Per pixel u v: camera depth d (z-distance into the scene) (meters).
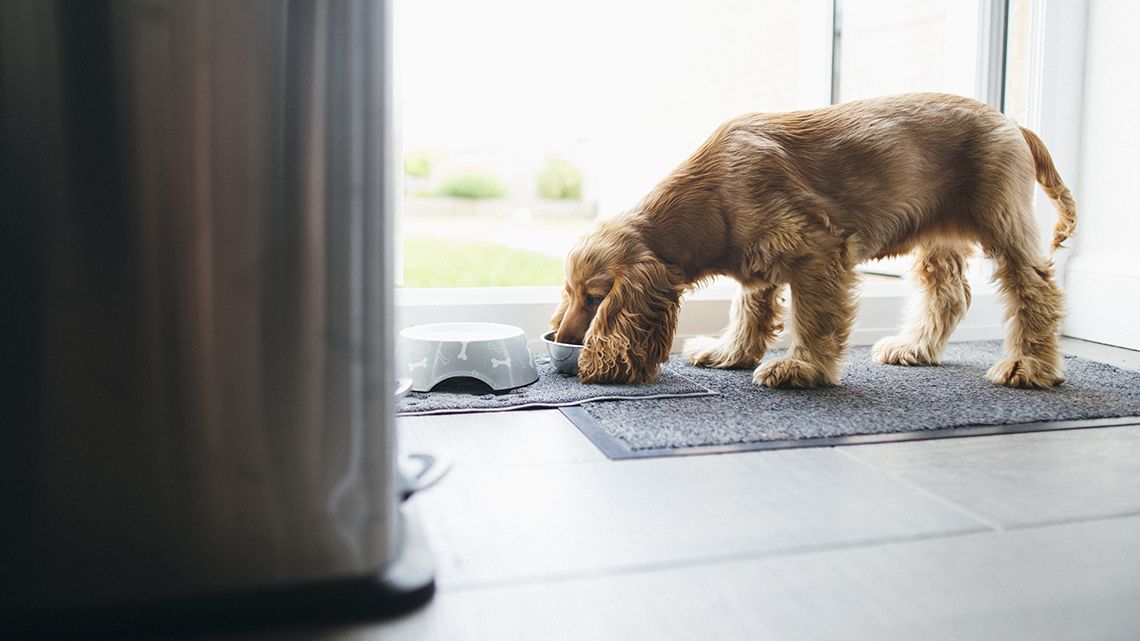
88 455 0.65
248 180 0.65
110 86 0.61
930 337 1.88
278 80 0.65
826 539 0.88
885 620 0.71
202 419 0.66
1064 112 2.23
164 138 0.63
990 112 1.65
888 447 1.23
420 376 1.58
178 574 0.68
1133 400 1.51
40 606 0.66
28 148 0.61
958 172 1.63
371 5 0.67
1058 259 2.28
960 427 1.33
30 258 0.62
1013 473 1.11
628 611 0.72
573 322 1.71
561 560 0.83
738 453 1.19
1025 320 1.64
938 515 0.95
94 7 0.61
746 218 1.57
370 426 0.72
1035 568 0.81
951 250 1.85
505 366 1.58
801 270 1.57
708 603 0.74
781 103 3.14
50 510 0.65
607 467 1.13
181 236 0.64
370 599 0.71
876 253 1.66
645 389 1.58
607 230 1.67
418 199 7.84
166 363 0.65
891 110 1.63
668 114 3.43
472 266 4.52
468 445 1.23
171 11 0.62
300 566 0.70
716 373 1.76
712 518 0.94
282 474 0.69
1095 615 0.72
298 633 0.69
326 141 0.67
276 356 0.68
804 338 1.61
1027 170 1.63
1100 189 2.21
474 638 0.68
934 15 2.48
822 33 2.54
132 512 0.66
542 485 1.05
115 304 0.64
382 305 0.72
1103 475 1.10
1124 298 2.13
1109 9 2.16
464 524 0.92
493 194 7.89
